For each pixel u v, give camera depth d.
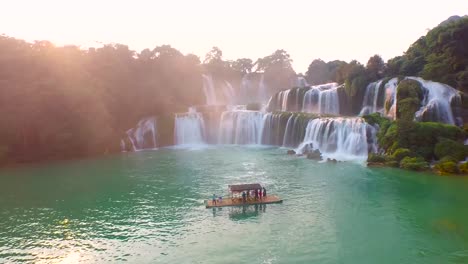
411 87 67.44
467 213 36.84
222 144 93.06
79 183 53.34
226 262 28.30
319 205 40.59
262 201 41.78
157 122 90.31
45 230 35.56
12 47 83.50
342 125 68.19
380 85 76.19
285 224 35.53
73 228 35.91
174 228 35.22
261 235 33.09
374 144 64.25
